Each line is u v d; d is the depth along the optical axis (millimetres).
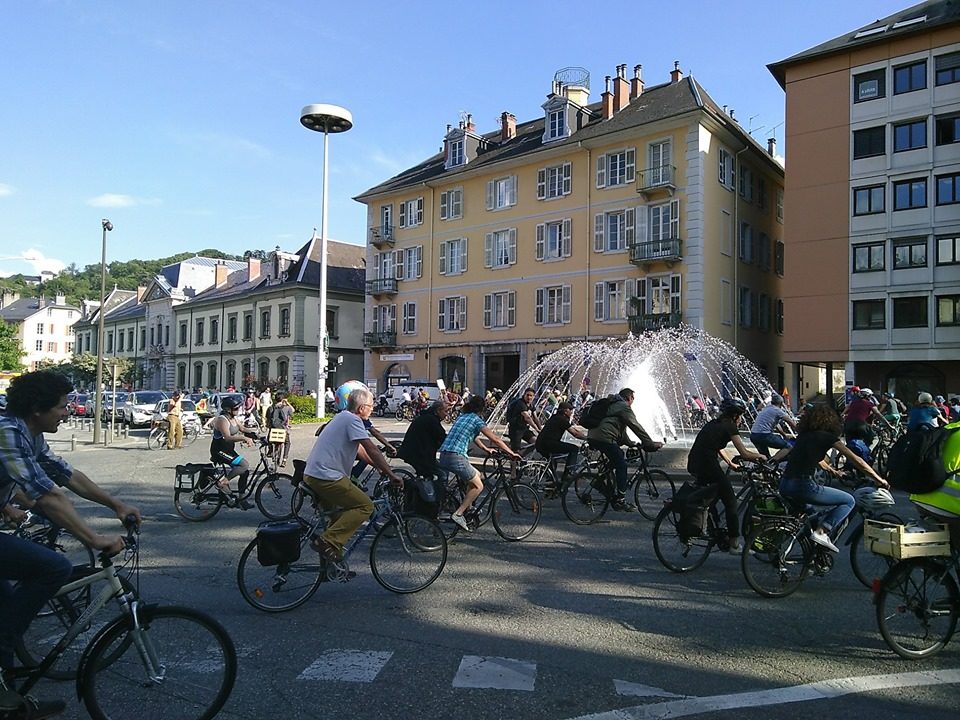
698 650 5188
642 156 35562
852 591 6746
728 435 7328
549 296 39219
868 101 31766
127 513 4062
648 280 35125
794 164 33562
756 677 4699
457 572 7410
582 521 9875
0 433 3662
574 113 39188
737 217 36969
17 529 5547
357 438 6172
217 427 10273
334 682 4562
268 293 56031
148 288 72062
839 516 6633
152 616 3877
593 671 4770
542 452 10539
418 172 49219
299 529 6148
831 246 32469
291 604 6113
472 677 4648
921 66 30547
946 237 29781
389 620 5840
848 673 4781
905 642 5090
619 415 9969
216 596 6512
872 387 31672
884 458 14008
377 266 48406
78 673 3756
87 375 68188
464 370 42969
